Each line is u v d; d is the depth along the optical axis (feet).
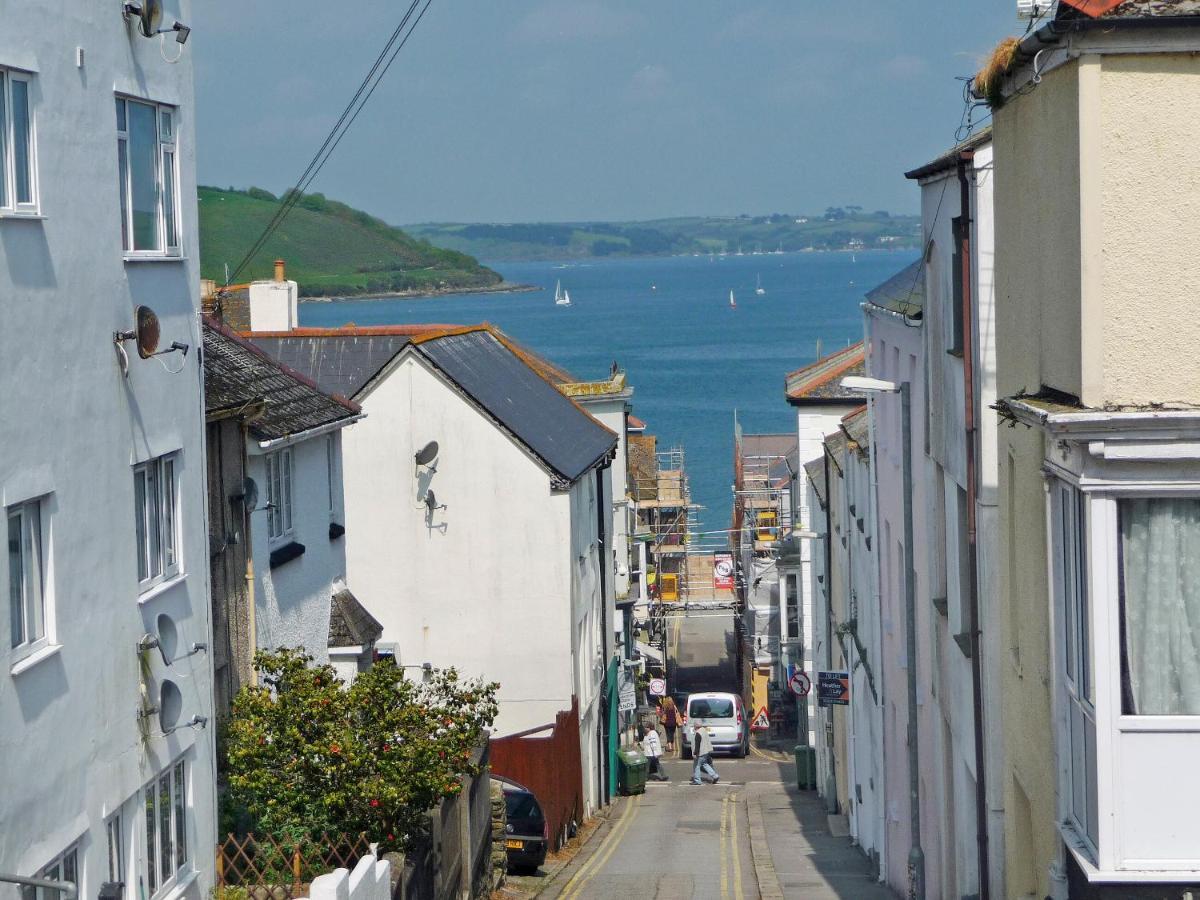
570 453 430.20
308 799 205.98
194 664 192.85
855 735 417.49
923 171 258.57
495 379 438.81
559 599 405.39
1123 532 129.70
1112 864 129.18
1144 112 131.95
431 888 227.20
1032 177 159.43
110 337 166.71
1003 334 181.06
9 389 141.38
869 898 304.91
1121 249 132.36
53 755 149.18
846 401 610.24
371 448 408.26
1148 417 126.41
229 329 296.71
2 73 142.51
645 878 320.70
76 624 155.74
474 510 406.62
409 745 209.97
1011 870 204.85
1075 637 138.82
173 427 187.21
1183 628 128.88
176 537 189.78
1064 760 146.51
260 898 193.77
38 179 148.56
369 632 303.68
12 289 142.41
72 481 155.53
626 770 526.98
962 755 244.63
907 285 327.47
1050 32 135.74
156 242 183.93
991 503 216.33
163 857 180.45
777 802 506.07
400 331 423.64
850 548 437.99
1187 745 128.36
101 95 164.86
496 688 241.55
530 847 325.01
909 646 271.28
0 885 137.08
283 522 270.87
